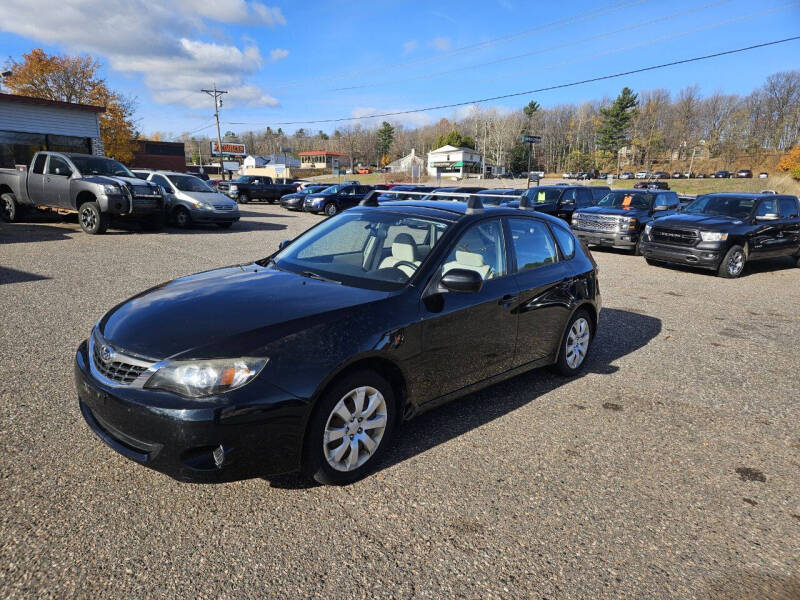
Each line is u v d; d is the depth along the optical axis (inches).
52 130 721.0
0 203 552.7
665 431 144.5
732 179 3425.2
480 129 5172.2
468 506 106.4
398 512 103.4
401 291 122.4
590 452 130.9
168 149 2190.0
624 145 4276.6
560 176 4468.5
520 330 152.1
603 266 440.5
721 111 4520.2
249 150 7032.5
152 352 96.8
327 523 99.0
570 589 86.1
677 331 246.8
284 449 99.1
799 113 3890.3
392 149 5880.9
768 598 86.2
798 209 467.8
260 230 604.1
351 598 81.5
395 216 150.3
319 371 100.6
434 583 85.7
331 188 946.7
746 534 102.6
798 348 226.5
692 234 405.7
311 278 132.2
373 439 116.3
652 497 113.3
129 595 79.6
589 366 193.6
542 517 104.3
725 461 130.2
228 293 118.9
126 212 492.1
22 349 180.5
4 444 119.2
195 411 91.0
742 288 366.3
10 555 85.8
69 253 384.5
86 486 105.8
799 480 123.0
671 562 93.7
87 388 102.3
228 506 102.4
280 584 83.5
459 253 136.7
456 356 132.0
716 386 179.0
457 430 138.7
